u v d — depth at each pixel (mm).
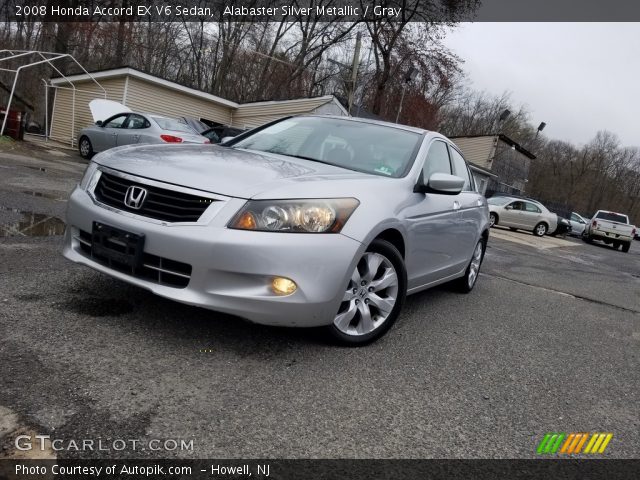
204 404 2160
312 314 2666
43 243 4277
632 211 76688
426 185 3621
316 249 2609
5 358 2238
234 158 3131
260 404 2240
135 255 2572
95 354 2424
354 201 2863
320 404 2338
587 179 75250
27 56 26281
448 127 54000
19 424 1812
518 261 9891
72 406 1975
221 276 2506
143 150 3188
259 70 31906
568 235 31734
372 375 2754
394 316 3254
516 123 57094
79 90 19609
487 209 5508
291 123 4285
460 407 2582
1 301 2854
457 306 4781
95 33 25125
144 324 2861
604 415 2807
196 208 2574
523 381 3100
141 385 2221
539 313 5125
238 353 2705
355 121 4203
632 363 3900
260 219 2533
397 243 3336
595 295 7090
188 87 20109
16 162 9336
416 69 30359
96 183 2896
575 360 3719
